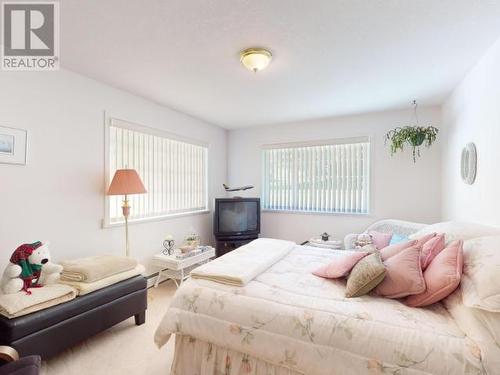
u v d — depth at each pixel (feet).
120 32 5.85
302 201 13.47
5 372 3.61
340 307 4.33
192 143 12.68
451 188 9.40
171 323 5.11
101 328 6.34
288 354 4.15
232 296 4.92
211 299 4.98
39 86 7.07
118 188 8.14
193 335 4.96
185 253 10.14
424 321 3.92
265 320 4.43
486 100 6.50
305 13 5.19
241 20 5.41
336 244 11.23
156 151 10.83
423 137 10.00
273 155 14.25
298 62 7.22
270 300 4.67
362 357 3.70
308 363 4.00
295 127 13.55
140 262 10.03
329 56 6.89
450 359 3.31
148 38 6.08
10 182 6.52
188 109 11.48
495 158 6.02
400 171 11.41
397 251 5.66
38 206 7.04
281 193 14.02
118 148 9.26
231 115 12.39
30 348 5.07
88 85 8.22
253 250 7.48
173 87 9.02
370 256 5.37
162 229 11.06
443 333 3.61
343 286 5.36
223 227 12.64
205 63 7.30
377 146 11.78
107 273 6.73
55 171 7.41
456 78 8.18
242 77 8.21
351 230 12.33
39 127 7.06
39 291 5.60
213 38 6.07
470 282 3.86
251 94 9.68
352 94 9.62
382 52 6.68
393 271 4.69
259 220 13.19
